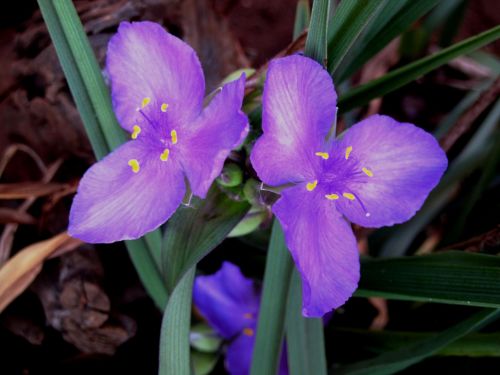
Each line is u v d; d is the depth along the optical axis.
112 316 0.17
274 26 0.23
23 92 0.17
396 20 0.14
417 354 0.13
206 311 0.16
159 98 0.11
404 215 0.11
